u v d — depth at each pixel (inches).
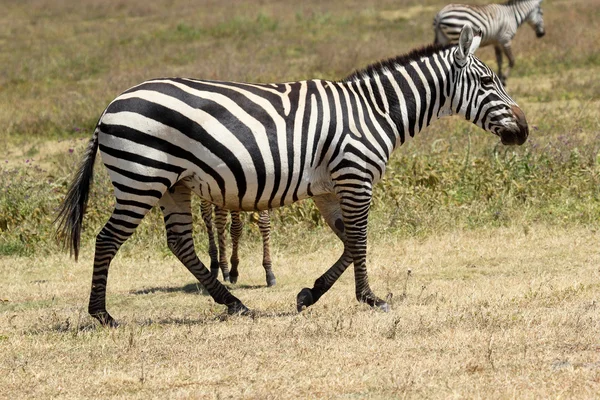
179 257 637.3
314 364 492.1
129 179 576.7
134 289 781.9
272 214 951.0
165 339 564.7
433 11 2731.3
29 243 943.7
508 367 473.4
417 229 927.0
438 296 682.8
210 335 569.9
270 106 592.1
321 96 609.6
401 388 445.1
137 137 570.9
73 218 596.4
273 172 589.3
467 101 654.5
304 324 589.3
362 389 449.1
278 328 582.6
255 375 478.3
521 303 628.1
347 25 2571.4
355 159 609.3
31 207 1002.1
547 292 663.8
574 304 614.2
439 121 1352.1
